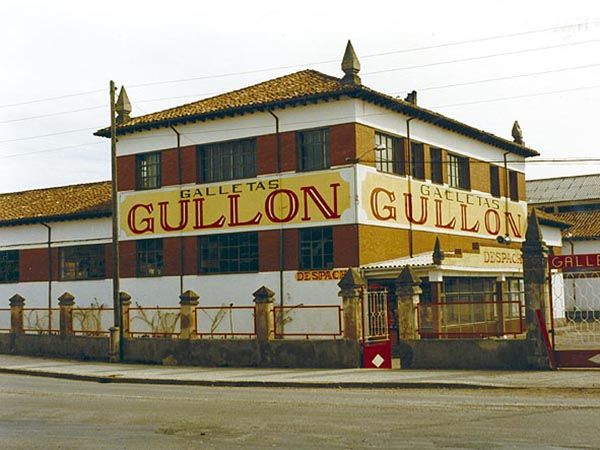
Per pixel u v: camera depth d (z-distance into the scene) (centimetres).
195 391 1795
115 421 1281
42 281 3609
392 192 2830
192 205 3009
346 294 2166
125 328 2634
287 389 1805
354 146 2641
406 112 2928
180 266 3030
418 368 2016
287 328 2459
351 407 1373
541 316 1855
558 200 5934
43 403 1565
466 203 3372
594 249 5084
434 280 2523
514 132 3925
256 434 1109
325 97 2656
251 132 2870
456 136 3334
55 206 3712
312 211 2712
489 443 979
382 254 2734
